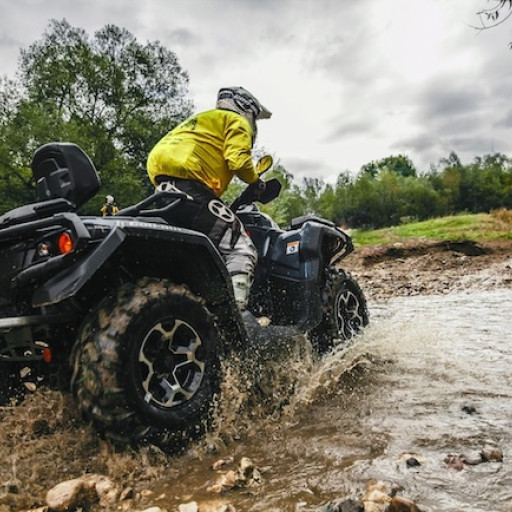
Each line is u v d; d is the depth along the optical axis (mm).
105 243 2398
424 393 3311
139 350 2396
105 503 2096
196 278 2895
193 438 2564
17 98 30891
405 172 92562
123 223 2492
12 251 2527
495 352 4387
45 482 2273
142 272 2830
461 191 54844
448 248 16375
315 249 3963
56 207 2598
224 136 3480
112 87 36031
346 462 2342
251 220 4188
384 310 7637
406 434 2627
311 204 53375
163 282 2674
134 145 37000
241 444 2631
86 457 2490
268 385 3371
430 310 7289
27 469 2373
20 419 2768
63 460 2459
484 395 3213
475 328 5551
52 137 29172
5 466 2396
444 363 4055
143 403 2375
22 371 2922
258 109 3844
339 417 2943
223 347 2859
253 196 3764
